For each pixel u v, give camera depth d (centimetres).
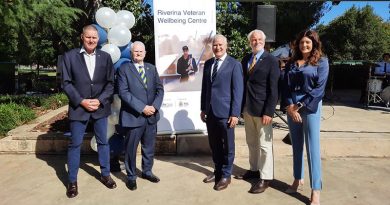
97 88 415
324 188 432
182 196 409
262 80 406
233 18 785
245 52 756
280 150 556
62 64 405
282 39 1661
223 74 412
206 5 561
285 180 457
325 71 366
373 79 1030
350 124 725
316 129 374
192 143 564
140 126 419
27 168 497
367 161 539
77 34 1005
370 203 391
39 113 822
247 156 554
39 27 805
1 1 657
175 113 564
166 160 539
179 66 558
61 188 429
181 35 555
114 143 475
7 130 616
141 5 812
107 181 433
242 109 436
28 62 2483
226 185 430
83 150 557
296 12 1590
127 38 495
